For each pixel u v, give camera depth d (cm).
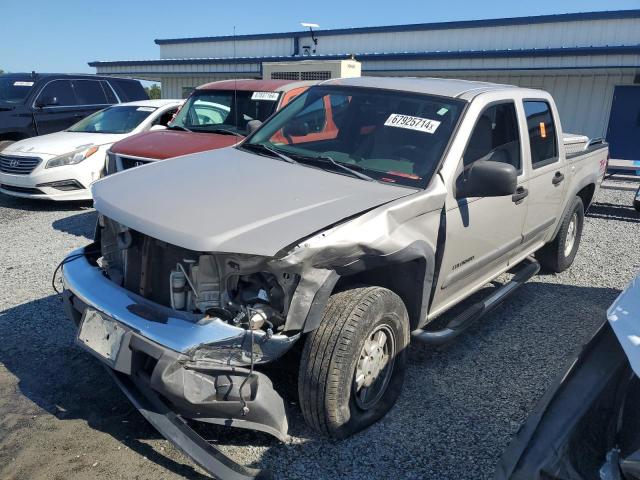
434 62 1658
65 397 358
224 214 294
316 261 286
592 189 645
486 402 375
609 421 203
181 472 297
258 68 2100
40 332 443
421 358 430
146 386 291
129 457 306
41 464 297
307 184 344
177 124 813
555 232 579
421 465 311
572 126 1531
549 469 200
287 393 363
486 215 409
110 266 345
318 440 326
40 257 632
